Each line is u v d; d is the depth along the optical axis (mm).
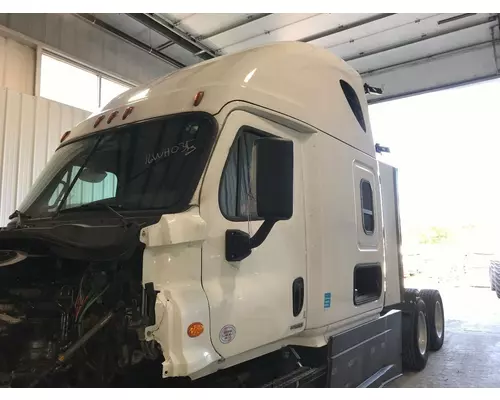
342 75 4422
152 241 2447
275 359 3471
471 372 6312
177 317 2389
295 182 3520
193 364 2404
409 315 6258
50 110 8320
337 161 3994
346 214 4043
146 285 2443
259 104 3211
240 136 3055
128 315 2605
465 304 13703
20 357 2793
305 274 3504
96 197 3264
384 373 4605
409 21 9945
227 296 2736
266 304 3029
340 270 3867
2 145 7555
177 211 2678
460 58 11438
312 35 10281
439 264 25297
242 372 3217
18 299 3051
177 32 9664
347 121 4305
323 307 3600
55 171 3738
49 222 3252
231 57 3412
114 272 2750
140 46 10289
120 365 2637
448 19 9852
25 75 8242
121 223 2645
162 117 3168
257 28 9812
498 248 35500
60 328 2863
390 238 5625
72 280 3021
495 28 10500
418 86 11914
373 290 4617
